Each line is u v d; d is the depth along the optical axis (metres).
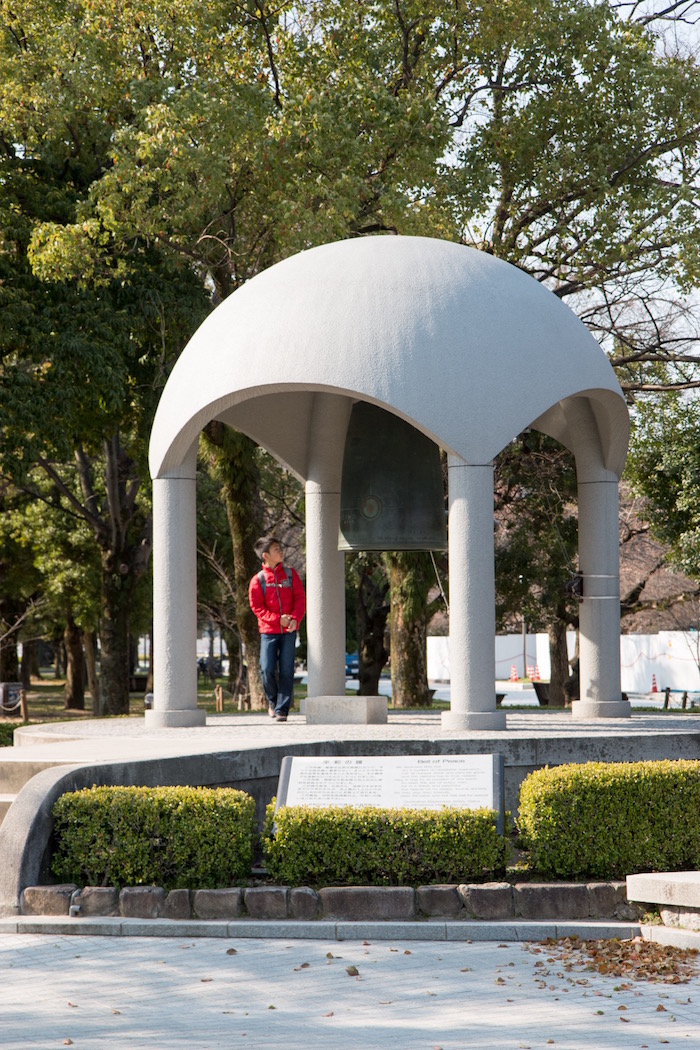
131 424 22.11
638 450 21.67
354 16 19.55
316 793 7.91
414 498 11.54
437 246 10.95
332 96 17.25
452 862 7.41
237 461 20.27
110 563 26.58
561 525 22.97
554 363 10.45
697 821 7.75
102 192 16.66
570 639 42.53
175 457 11.27
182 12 17.38
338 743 9.32
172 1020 5.26
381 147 17.92
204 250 18.64
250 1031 5.09
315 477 12.88
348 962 6.28
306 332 10.26
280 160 16.92
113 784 8.11
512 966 6.22
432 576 21.08
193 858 7.46
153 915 7.11
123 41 17.78
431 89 19.64
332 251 11.01
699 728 10.75
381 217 19.94
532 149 19.94
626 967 6.21
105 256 17.84
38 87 17.27
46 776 7.81
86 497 27.30
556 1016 5.34
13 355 19.62
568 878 7.68
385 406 10.02
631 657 38.47
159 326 18.91
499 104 20.59
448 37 19.69
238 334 10.67
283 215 16.47
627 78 19.34
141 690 48.31
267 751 9.20
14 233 17.47
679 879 6.92
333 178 17.30
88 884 7.47
